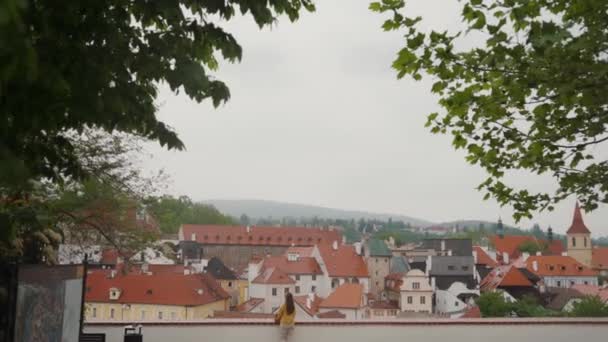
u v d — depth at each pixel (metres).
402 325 10.80
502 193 8.45
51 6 3.57
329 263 85.00
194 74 4.54
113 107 3.83
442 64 6.75
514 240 125.94
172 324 10.63
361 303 55.00
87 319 10.67
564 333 10.82
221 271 83.44
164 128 4.88
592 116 7.24
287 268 82.88
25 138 4.12
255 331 10.75
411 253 105.38
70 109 3.63
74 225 12.23
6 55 2.23
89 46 4.00
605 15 6.23
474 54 6.82
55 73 3.10
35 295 5.61
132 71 4.48
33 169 4.48
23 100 3.26
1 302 5.13
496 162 8.16
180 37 4.68
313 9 5.17
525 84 6.47
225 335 10.71
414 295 65.06
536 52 5.85
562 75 6.29
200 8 4.71
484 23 6.18
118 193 12.12
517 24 6.16
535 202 8.38
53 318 6.10
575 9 6.22
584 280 81.25
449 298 65.81
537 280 64.94
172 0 4.33
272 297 71.94
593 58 6.41
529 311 40.19
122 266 13.49
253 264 85.44
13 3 1.93
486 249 117.31
